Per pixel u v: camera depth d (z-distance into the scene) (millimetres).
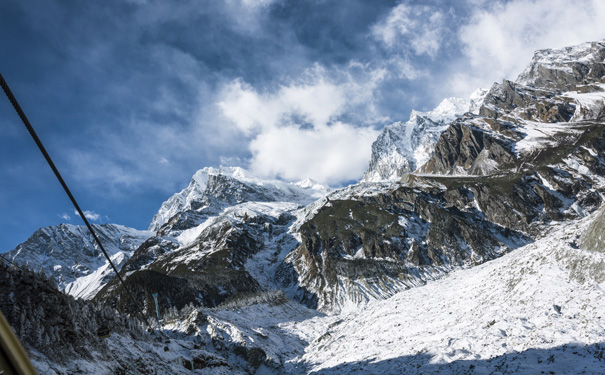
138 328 63188
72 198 10617
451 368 42969
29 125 6828
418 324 72625
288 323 160625
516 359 37812
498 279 68812
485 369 38594
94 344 41969
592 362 32062
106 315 55250
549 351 37062
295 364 94938
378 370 53312
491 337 47188
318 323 153250
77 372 34281
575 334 38719
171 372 53500
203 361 68312
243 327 119375
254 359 100938
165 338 72312
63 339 36719
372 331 85375
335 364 71750
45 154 8023
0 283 35125
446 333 58562
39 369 30469
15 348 2135
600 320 39344
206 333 115188
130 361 44781
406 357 54688
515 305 54125
